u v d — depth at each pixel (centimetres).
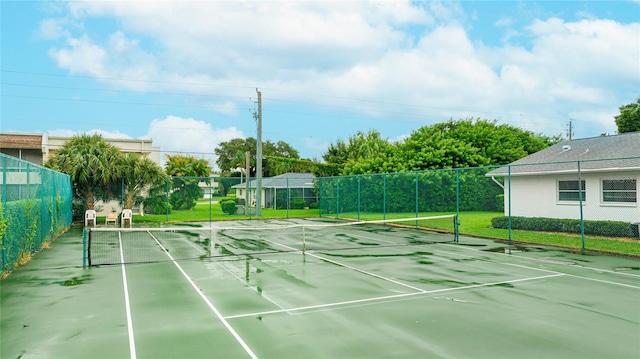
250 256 1375
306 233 2112
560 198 2083
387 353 574
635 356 567
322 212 3416
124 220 2605
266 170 7425
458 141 3788
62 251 1492
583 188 1984
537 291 909
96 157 2702
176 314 747
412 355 568
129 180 2848
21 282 996
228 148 8681
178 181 3469
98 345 605
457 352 579
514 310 771
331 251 1485
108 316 738
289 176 4909
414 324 692
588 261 1270
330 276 1059
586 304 810
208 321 708
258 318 723
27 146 3350
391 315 740
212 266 1196
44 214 1580
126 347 597
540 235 1864
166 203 2972
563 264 1223
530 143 4756
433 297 859
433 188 3009
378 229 2308
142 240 1825
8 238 1074
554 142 5309
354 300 836
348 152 5634
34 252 1415
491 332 656
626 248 1466
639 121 4131
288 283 983
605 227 1767
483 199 2934
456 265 1206
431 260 1291
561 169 2033
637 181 1781
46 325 691
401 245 1639
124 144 3806
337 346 598
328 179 3328
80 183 2709
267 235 2031
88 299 847
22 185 1227
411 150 3691
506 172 2298
